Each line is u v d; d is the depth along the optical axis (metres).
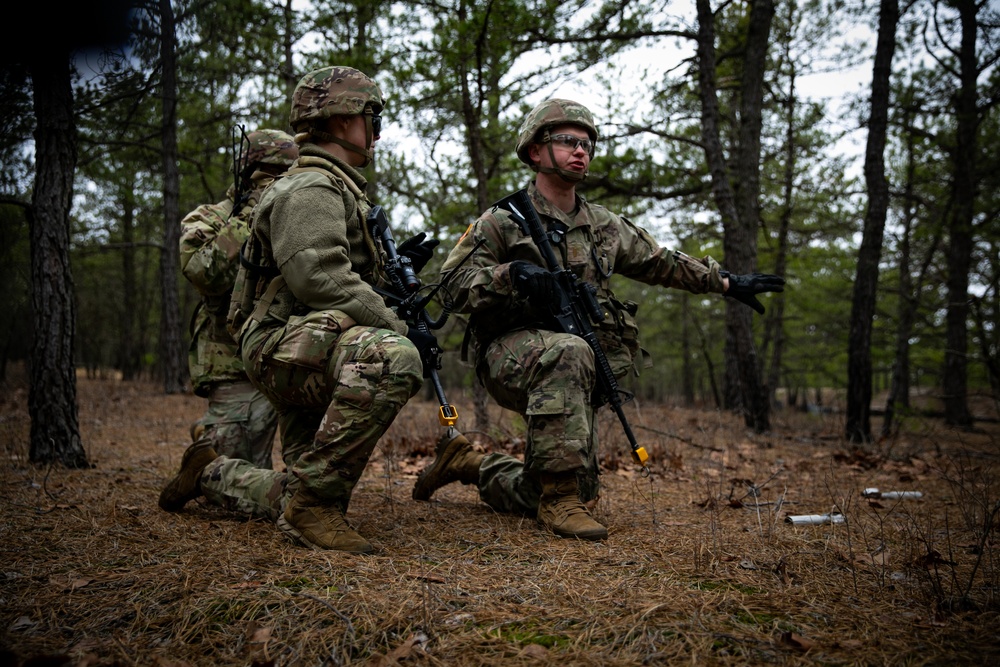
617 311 3.41
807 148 14.21
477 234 3.30
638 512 3.55
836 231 15.51
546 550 2.69
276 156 3.55
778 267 15.24
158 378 23.33
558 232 3.30
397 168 9.91
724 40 11.04
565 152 3.30
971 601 2.17
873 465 5.44
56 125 4.57
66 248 4.66
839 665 1.76
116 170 12.17
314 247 2.54
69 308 4.68
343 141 2.81
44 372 4.58
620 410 3.09
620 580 2.32
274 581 2.23
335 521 2.62
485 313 3.27
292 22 9.05
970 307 11.24
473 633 1.90
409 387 2.54
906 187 13.69
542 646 1.84
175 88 6.15
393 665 1.74
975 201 12.62
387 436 6.18
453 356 11.30
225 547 2.63
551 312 3.15
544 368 3.00
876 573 2.46
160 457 5.26
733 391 12.91
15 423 7.23
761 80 9.95
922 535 3.02
